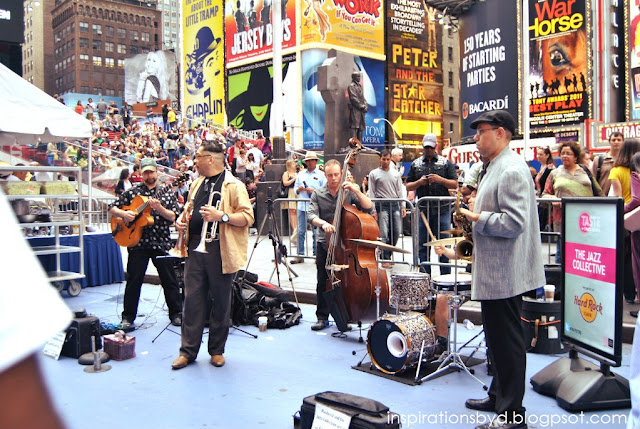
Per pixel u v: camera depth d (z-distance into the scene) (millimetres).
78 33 129125
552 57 28250
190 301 5023
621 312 3713
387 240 8695
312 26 36281
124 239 6191
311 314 6898
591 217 3963
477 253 3477
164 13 185875
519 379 3463
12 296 707
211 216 4719
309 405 3428
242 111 40938
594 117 27219
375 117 40375
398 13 41969
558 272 5488
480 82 29672
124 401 4148
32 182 7469
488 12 29141
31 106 7395
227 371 4805
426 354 4512
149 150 24844
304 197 9711
